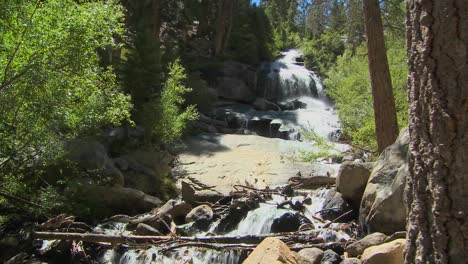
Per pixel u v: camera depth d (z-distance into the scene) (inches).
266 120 755.4
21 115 267.0
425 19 72.8
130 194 360.8
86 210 330.6
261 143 586.6
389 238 218.5
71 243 278.1
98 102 305.1
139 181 417.1
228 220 322.7
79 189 340.2
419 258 73.3
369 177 289.6
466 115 68.6
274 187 408.5
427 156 72.6
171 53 759.1
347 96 501.7
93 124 309.6
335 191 326.3
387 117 350.3
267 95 984.9
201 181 434.6
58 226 293.0
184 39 1048.2
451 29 69.6
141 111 530.0
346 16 479.8
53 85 266.7
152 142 516.4
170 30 1015.0
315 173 451.2
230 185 421.1
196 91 745.6
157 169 454.6
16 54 259.4
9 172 293.9
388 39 499.5
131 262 261.9
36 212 305.3
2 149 271.3
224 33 1036.5
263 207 331.3
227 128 735.7
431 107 71.7
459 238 68.2
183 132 590.9
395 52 478.9
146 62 569.3
